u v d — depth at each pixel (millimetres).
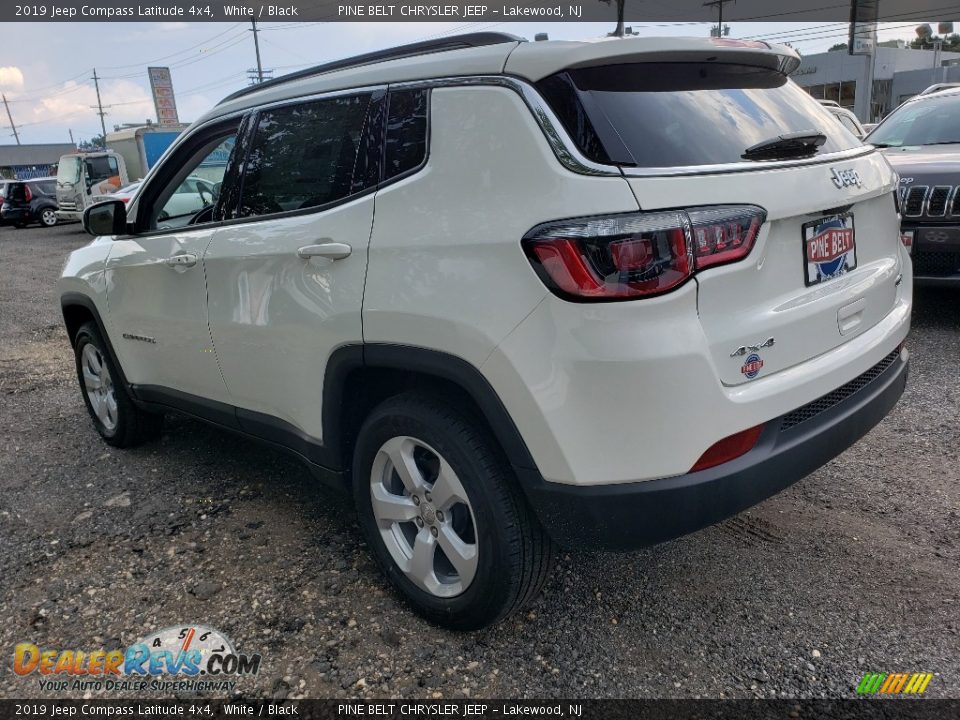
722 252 2004
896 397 2721
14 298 10125
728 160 2152
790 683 2260
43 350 6988
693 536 3049
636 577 2801
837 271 2443
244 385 3104
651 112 2156
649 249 1908
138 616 2727
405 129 2424
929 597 2600
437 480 2418
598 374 1935
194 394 3500
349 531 3258
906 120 6566
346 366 2549
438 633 2555
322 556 3061
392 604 2723
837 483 3406
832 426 2340
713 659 2369
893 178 2785
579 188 1973
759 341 2121
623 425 1959
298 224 2713
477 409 2342
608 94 2141
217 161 3369
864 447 3740
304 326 2670
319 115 2750
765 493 2164
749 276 2090
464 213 2184
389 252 2348
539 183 2045
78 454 4285
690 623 2541
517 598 2346
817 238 2330
